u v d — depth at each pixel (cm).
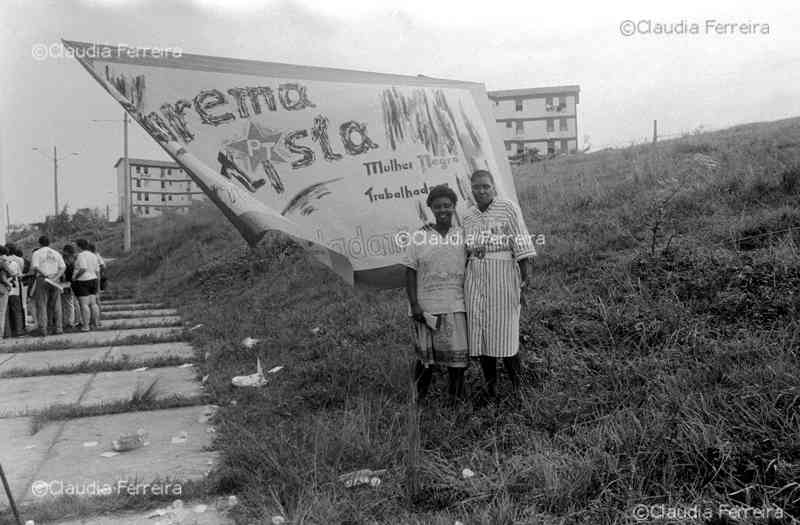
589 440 346
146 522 313
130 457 405
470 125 491
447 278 433
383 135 469
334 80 462
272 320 866
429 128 480
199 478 361
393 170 469
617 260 604
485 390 452
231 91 441
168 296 1593
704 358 410
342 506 309
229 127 441
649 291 521
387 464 360
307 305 908
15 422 501
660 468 309
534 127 6419
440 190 437
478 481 324
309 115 455
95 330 1060
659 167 907
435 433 389
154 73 427
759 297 467
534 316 530
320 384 528
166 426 473
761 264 501
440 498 317
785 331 414
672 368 414
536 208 906
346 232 458
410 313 447
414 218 467
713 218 635
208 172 418
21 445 438
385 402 453
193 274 1631
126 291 1873
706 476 301
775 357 384
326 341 668
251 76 445
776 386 347
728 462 299
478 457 353
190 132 434
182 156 417
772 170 710
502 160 499
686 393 369
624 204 779
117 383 634
